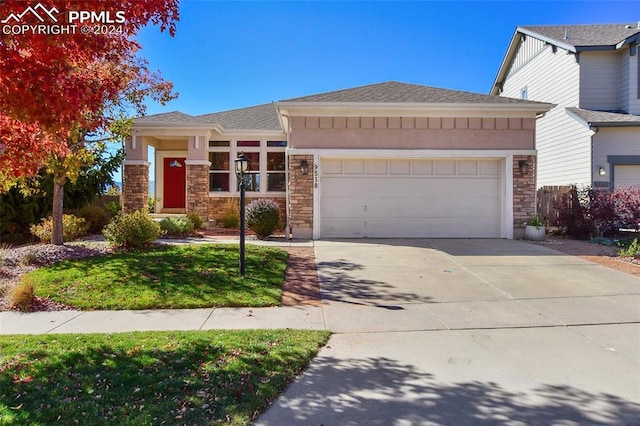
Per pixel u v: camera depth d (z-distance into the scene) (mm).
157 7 3768
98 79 4516
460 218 12641
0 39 3281
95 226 13469
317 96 12891
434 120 12359
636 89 14461
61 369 3729
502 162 12516
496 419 3012
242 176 7543
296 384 3547
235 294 6426
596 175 13984
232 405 3115
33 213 12758
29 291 6000
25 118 3514
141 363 3859
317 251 10141
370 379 3650
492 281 7387
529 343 4555
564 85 16109
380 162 12578
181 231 12648
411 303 6152
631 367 3912
